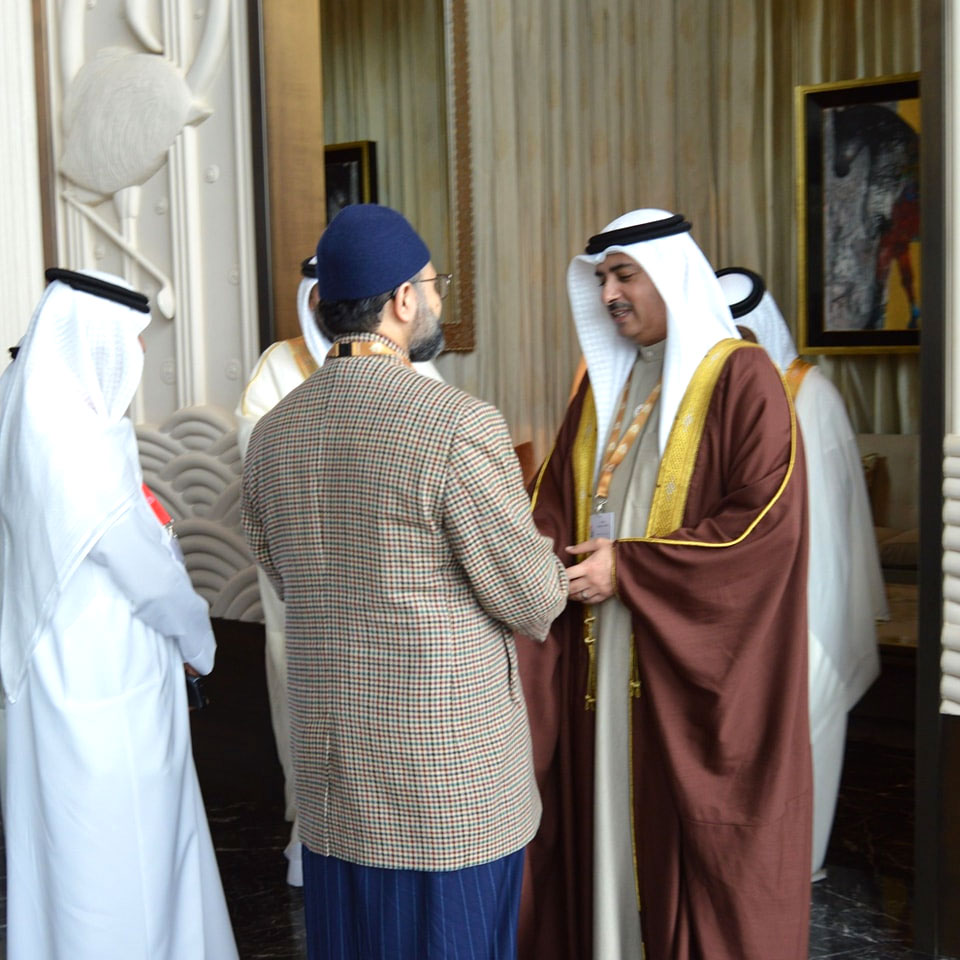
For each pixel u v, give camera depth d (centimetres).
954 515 273
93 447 221
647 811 236
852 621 315
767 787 223
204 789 414
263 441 193
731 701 224
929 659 279
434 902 178
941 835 280
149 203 419
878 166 611
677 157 643
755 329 328
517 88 660
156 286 420
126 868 225
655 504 238
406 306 188
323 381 188
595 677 244
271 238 393
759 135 630
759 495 224
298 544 187
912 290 609
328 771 184
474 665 180
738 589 223
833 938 293
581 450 258
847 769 431
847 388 631
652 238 237
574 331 658
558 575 189
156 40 416
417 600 177
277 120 392
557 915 254
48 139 438
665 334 245
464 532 175
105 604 225
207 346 412
